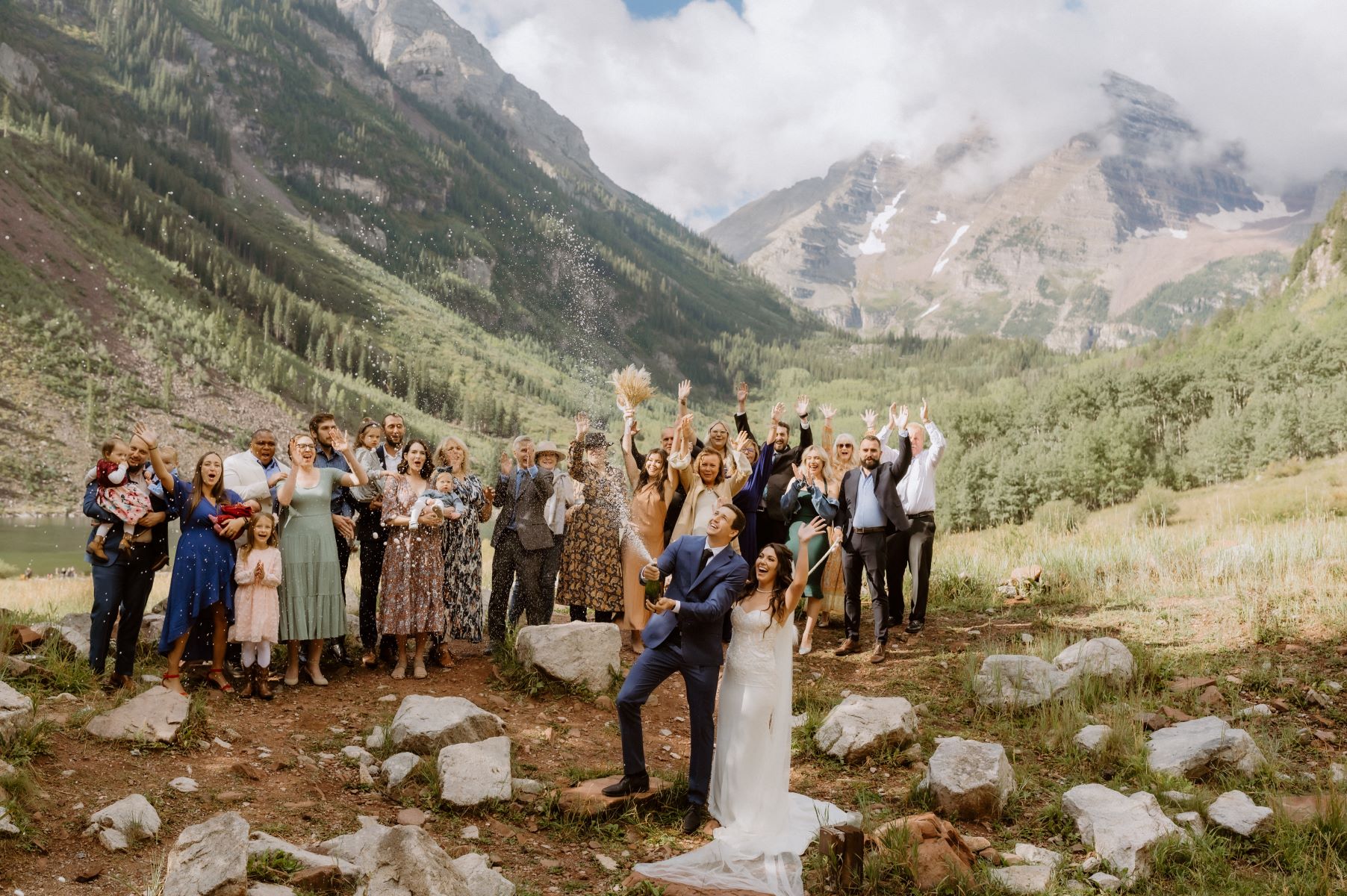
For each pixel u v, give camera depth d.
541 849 5.06
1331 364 83.94
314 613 7.32
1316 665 8.02
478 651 8.67
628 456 9.19
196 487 6.93
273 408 163.25
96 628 6.71
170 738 5.71
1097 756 6.54
